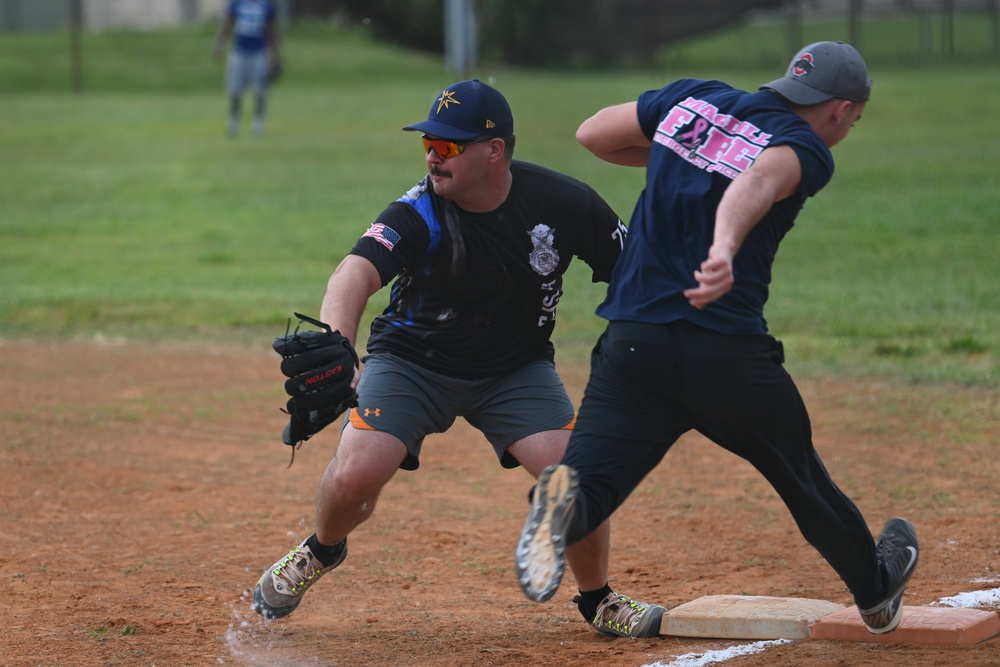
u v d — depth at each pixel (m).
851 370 35.22
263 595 17.48
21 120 99.31
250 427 31.44
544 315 17.08
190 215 63.28
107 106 109.12
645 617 17.42
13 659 16.88
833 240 52.47
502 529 23.64
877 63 129.88
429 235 16.27
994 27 139.75
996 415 30.48
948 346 37.22
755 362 13.95
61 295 47.44
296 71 133.00
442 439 30.77
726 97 14.66
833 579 20.14
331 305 15.46
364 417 16.56
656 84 115.31
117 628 18.19
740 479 26.61
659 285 14.16
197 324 43.56
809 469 14.70
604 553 17.22
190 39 143.25
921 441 28.56
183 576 20.75
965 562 20.48
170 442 29.97
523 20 144.75
